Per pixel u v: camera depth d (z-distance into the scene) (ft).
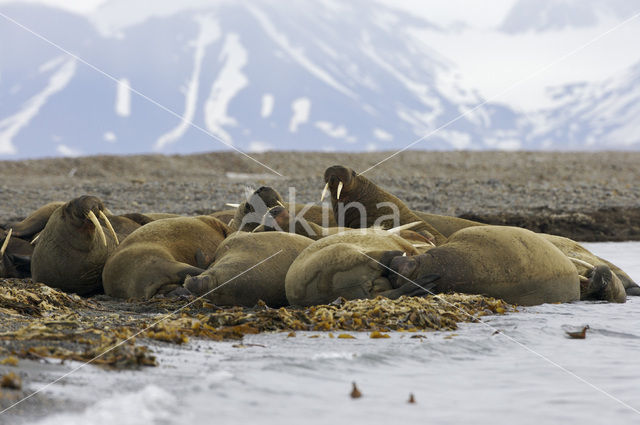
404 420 64.64
